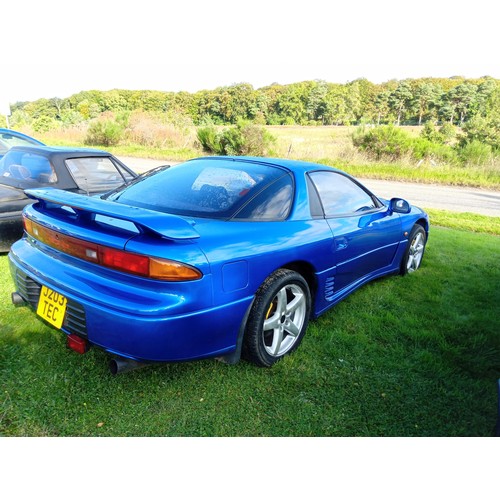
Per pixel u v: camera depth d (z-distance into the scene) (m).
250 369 2.56
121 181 5.23
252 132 20.75
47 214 2.47
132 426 2.04
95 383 2.32
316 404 2.29
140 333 1.96
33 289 2.51
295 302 2.72
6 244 4.21
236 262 2.21
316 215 2.97
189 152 22.92
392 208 3.90
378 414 2.25
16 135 7.92
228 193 2.65
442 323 3.36
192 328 2.07
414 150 19.67
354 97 97.19
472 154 18.69
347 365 2.68
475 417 2.27
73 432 1.99
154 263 1.94
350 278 3.41
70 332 2.24
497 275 4.66
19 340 2.68
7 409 2.08
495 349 3.01
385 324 3.31
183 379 2.41
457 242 6.14
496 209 10.73
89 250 2.11
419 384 2.53
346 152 20.33
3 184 4.50
